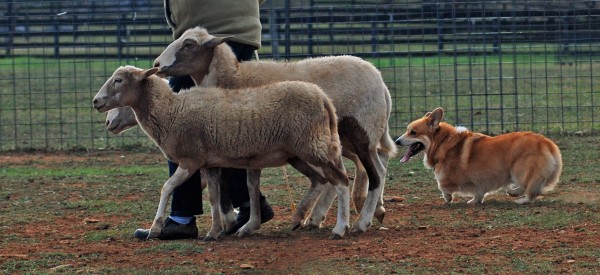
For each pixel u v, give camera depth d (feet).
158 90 32.22
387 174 47.11
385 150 35.60
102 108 32.53
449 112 67.15
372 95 34.12
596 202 37.24
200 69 34.06
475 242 30.53
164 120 31.94
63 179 48.44
